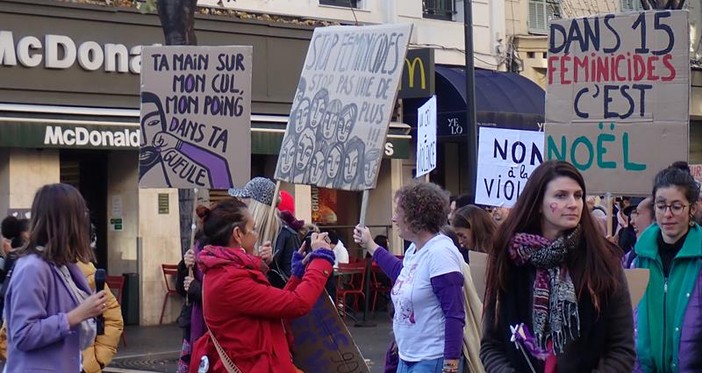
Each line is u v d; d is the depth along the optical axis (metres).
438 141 20.77
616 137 8.09
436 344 6.13
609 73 8.11
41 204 5.72
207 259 6.16
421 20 20.70
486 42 21.78
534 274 4.65
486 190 11.27
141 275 17.19
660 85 7.96
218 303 6.12
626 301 4.58
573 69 8.25
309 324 6.67
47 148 15.94
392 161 20.19
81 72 16.41
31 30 15.91
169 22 13.91
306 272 6.34
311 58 7.61
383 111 6.97
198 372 6.28
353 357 6.71
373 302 19.25
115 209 17.50
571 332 4.53
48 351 5.67
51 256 5.68
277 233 7.91
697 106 25.11
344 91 7.28
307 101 7.56
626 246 9.93
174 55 8.62
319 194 19.94
